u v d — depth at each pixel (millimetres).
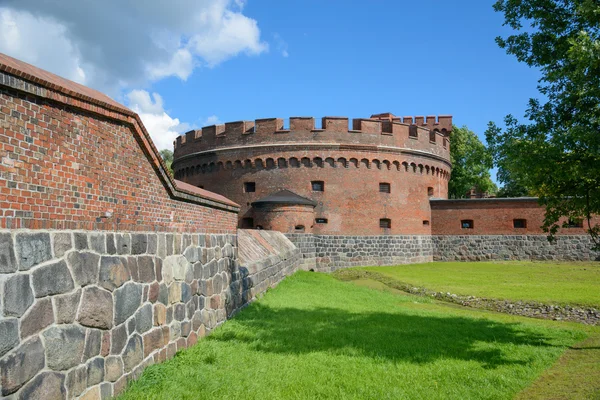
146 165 7398
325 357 9000
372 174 33156
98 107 5895
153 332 7414
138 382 6590
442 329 12578
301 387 7137
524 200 35438
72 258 5352
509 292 19875
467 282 23469
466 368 8727
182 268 8797
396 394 7051
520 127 10867
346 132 32719
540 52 10523
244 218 32844
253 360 8438
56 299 5012
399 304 17766
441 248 36688
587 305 16766
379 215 33188
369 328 12164
